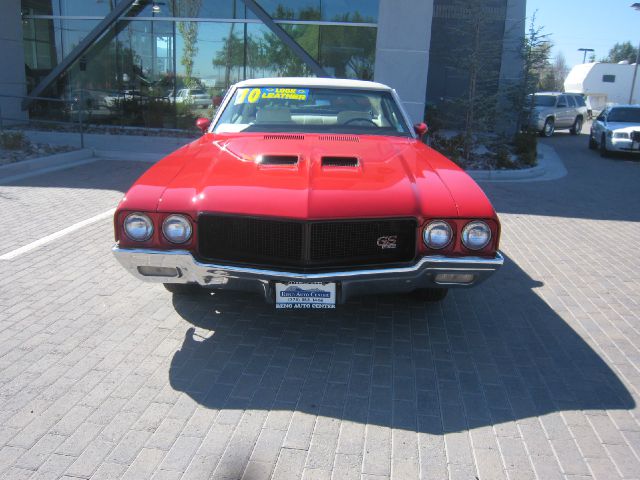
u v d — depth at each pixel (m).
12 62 15.02
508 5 19.38
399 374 3.51
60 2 15.42
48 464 2.63
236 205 3.40
